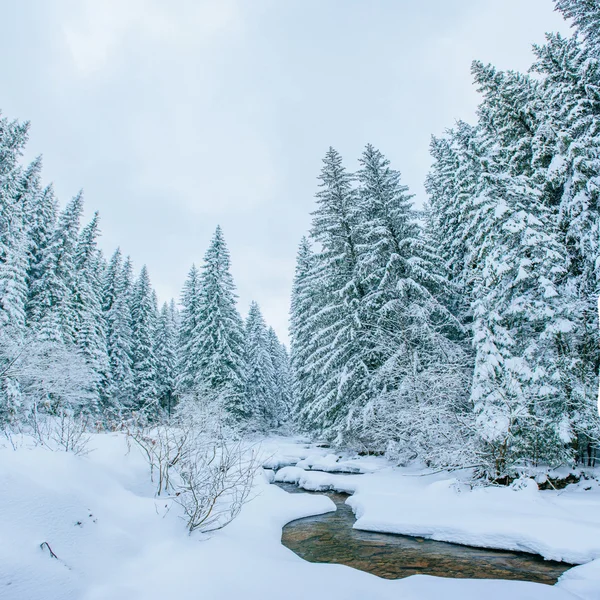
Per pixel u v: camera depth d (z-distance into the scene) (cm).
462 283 1750
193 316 3728
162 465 830
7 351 1470
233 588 407
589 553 581
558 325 1079
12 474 460
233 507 666
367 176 1928
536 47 1446
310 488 1360
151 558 468
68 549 412
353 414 1712
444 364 1412
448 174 2025
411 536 795
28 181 2919
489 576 564
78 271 3009
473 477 1044
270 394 3978
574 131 1250
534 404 1078
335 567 519
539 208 1227
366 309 1736
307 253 3519
